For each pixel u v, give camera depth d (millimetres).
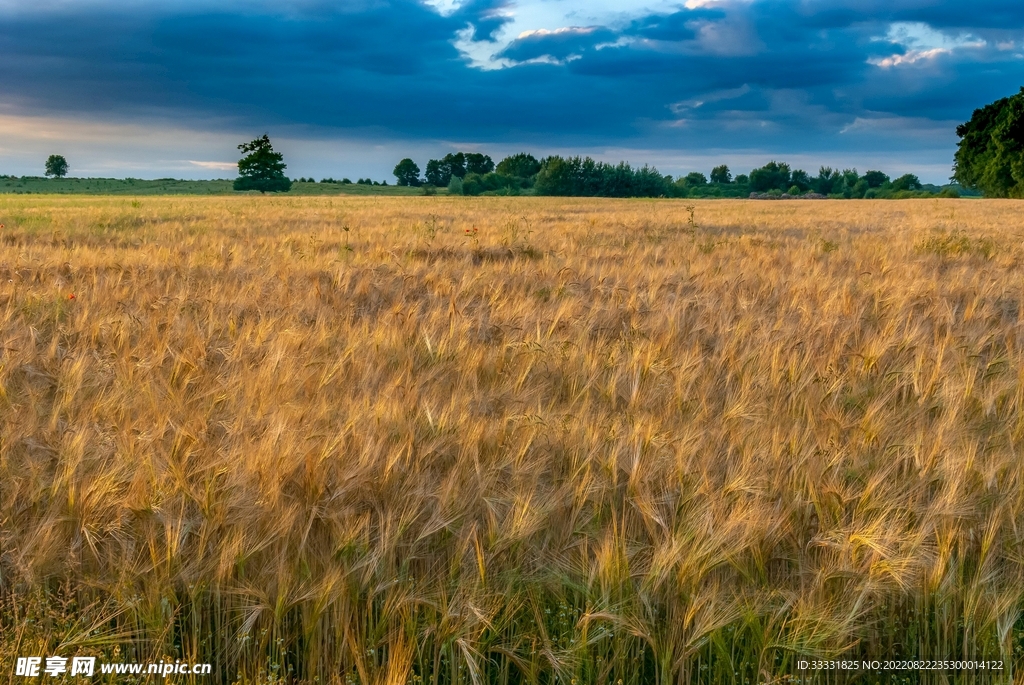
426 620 2805
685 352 5703
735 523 2941
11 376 4938
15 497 3170
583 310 7598
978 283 9391
